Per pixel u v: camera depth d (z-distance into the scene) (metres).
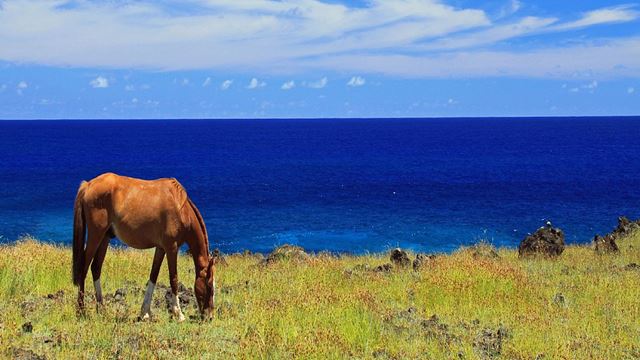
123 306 10.46
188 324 9.45
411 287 12.88
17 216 46.97
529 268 17.16
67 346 7.93
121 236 9.64
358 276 14.19
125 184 9.66
